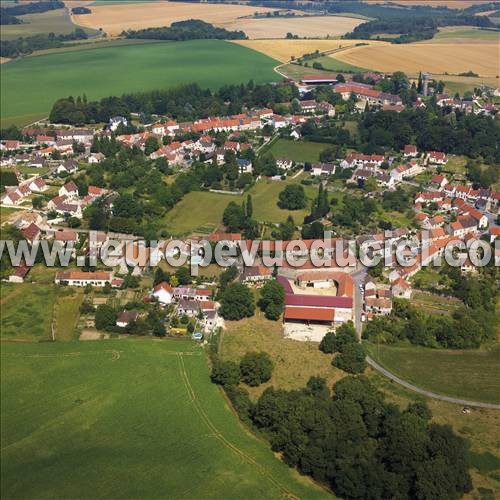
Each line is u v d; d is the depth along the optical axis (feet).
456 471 565.94
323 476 580.71
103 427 641.40
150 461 594.65
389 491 553.23
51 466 585.22
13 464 587.27
